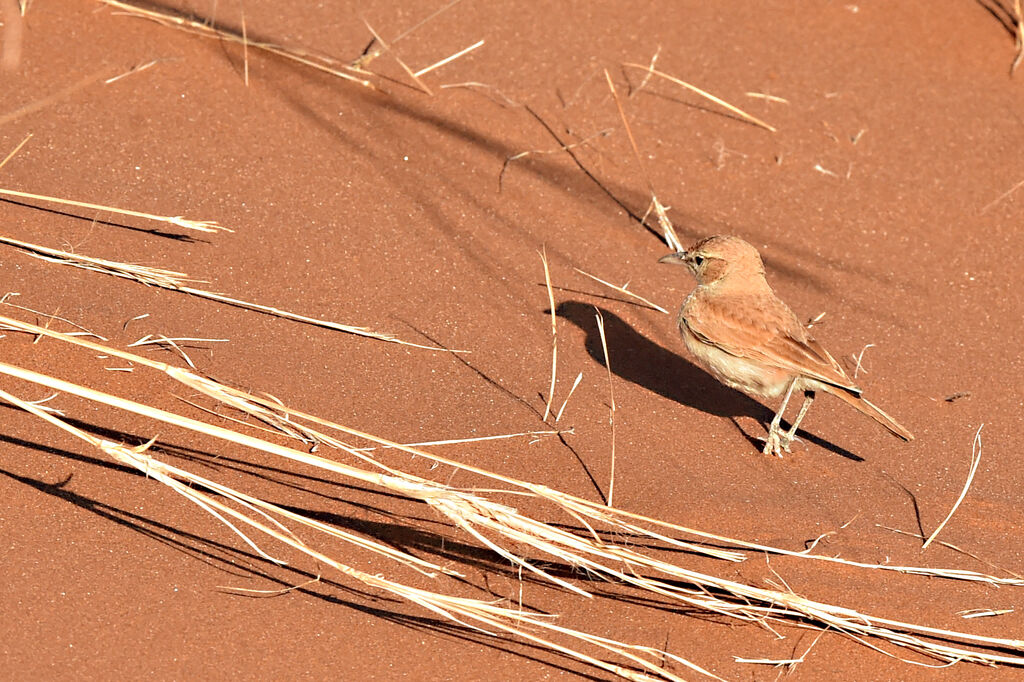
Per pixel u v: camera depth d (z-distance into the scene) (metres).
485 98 8.41
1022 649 5.17
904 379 6.93
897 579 5.41
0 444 5.17
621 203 7.90
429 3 9.19
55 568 4.74
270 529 4.71
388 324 6.54
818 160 8.47
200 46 8.22
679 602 5.19
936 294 7.63
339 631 4.76
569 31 9.17
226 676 4.48
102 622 4.59
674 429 6.34
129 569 4.81
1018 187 8.47
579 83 8.70
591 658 4.70
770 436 6.30
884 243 7.95
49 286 6.10
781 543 5.55
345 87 8.22
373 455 5.60
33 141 7.13
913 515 5.92
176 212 6.89
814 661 5.04
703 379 6.86
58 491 5.06
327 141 7.76
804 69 9.25
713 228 7.82
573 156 8.14
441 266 7.06
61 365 5.59
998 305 7.61
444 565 5.18
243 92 7.96
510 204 7.67
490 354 6.51
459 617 4.95
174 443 5.41
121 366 5.66
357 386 6.02
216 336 6.10
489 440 5.85
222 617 4.71
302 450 5.53
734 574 5.33
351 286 6.74
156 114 7.61
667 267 7.57
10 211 6.55
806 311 7.34
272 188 7.27
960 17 10.05
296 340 6.24
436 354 6.40
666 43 9.25
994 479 6.27
